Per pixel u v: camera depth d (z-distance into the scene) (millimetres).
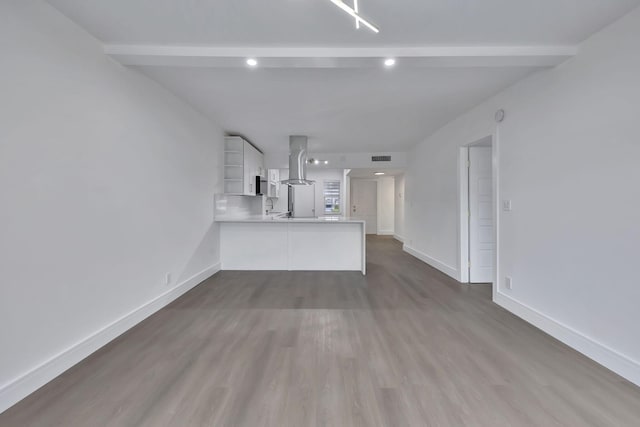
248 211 6203
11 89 1555
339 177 9297
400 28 1972
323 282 4008
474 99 3279
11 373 1552
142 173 2648
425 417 1468
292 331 2459
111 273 2277
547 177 2439
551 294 2396
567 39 2098
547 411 1515
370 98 3250
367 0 1685
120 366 1916
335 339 2311
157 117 2863
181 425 1414
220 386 1713
